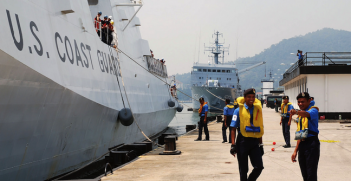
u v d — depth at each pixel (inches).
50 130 329.1
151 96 832.9
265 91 4067.4
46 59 316.5
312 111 205.3
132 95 650.8
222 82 2551.7
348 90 912.3
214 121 1131.3
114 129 526.9
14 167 283.4
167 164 350.6
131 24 783.1
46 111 313.9
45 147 326.3
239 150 213.5
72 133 379.2
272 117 1263.5
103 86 482.0
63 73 348.8
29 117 290.5
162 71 1056.2
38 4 325.4
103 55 509.4
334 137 568.7
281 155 396.8
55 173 355.9
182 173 302.8
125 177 287.7
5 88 253.4
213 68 2544.3
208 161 367.9
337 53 947.3
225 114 542.0
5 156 269.9
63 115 347.9
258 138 212.7
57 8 366.3
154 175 295.1
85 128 413.1
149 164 351.6
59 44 355.3
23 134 287.3
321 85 924.6
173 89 1246.3
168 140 424.5
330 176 279.7
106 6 645.3
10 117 266.7
